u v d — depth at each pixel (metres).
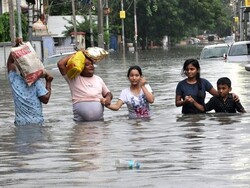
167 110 19.17
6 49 53.97
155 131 14.98
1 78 39.22
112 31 108.19
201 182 9.50
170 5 112.56
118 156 11.82
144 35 116.44
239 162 10.88
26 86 17.48
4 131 16.05
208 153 11.82
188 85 17.91
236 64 43.00
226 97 17.84
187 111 18.00
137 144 13.15
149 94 17.83
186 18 116.19
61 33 88.06
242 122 15.88
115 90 27.03
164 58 65.94
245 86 26.80
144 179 9.80
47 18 85.81
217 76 33.00
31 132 15.66
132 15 113.62
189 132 14.59
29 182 9.94
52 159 11.80
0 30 61.78
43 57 63.19
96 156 11.91
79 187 9.48
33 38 61.94
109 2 111.75
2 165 11.42
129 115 17.83
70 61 17.28
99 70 44.12
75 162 11.39
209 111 18.22
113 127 15.96
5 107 22.30
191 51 92.88
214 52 50.25
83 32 81.06
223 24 127.06
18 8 54.88
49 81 18.00
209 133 14.32
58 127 16.41
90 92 17.39
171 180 9.68
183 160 11.22
